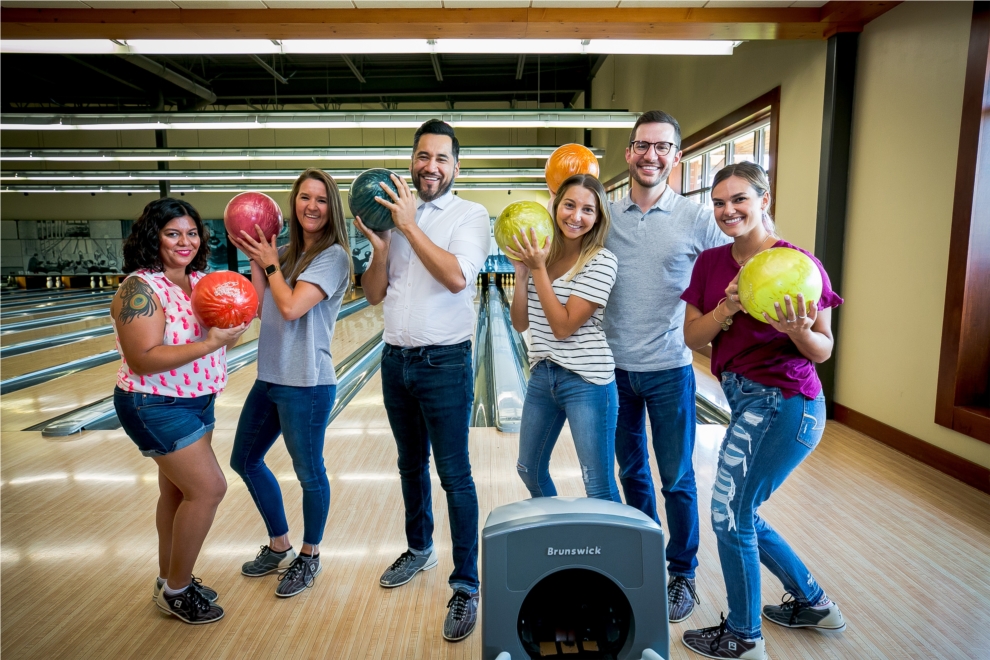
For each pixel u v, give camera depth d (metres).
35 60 9.59
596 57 10.72
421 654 1.67
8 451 3.38
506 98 11.97
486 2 3.61
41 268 15.42
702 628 1.75
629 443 1.88
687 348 1.81
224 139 14.34
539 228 1.53
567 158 2.08
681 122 6.79
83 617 1.85
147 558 2.22
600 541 0.89
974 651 1.65
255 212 1.72
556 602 0.95
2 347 7.22
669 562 1.86
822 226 3.87
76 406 4.50
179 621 1.83
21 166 14.80
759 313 1.33
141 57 8.13
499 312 9.84
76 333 8.34
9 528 2.46
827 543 2.26
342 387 5.21
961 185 2.84
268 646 1.71
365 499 2.73
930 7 3.06
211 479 1.73
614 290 1.82
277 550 2.09
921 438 3.17
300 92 10.91
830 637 1.72
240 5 3.66
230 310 1.58
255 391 1.92
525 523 0.89
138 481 2.95
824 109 3.82
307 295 1.75
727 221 1.49
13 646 1.71
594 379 1.64
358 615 1.85
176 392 1.65
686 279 1.79
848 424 3.81
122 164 14.59
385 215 1.65
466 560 1.79
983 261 2.82
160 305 1.62
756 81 4.90
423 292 1.74
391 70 10.57
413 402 1.86
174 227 1.66
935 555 2.16
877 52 3.49
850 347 3.80
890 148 3.39
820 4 3.57
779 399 1.46
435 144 1.71
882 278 3.47
